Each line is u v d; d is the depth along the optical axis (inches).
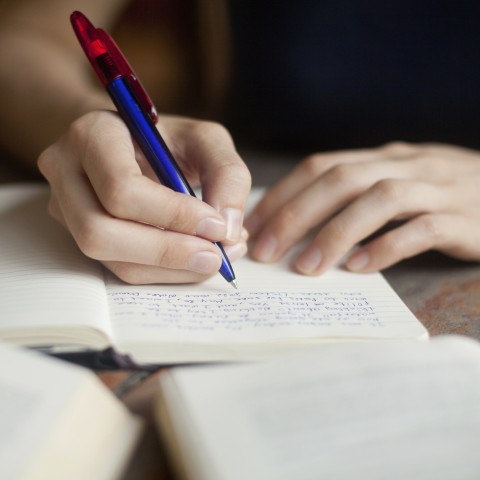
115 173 19.3
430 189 25.5
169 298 19.5
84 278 19.7
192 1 56.2
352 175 25.5
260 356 17.3
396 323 19.2
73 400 12.9
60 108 34.6
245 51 46.1
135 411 15.1
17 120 36.4
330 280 22.2
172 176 21.3
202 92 53.6
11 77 37.0
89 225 19.2
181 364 17.1
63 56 38.7
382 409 13.2
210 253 19.4
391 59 43.0
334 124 44.2
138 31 69.2
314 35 43.5
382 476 11.8
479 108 43.4
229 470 11.6
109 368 17.0
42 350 16.8
